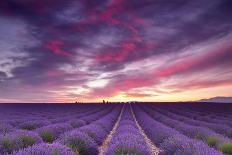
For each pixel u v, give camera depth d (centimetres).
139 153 747
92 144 934
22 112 3381
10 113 3119
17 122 1906
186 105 5878
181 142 852
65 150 634
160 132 1312
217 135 1191
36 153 604
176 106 5400
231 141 961
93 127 1394
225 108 4422
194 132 1368
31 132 978
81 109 4434
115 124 2414
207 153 675
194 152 693
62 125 1477
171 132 1271
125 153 739
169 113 3234
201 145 781
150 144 1322
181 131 1502
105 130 1612
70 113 3186
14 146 771
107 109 4519
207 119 2348
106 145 1241
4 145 762
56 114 2980
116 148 768
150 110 4097
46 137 1193
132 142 821
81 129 1242
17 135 868
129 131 1264
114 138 1002
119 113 4131
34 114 2970
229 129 1570
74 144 871
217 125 1756
